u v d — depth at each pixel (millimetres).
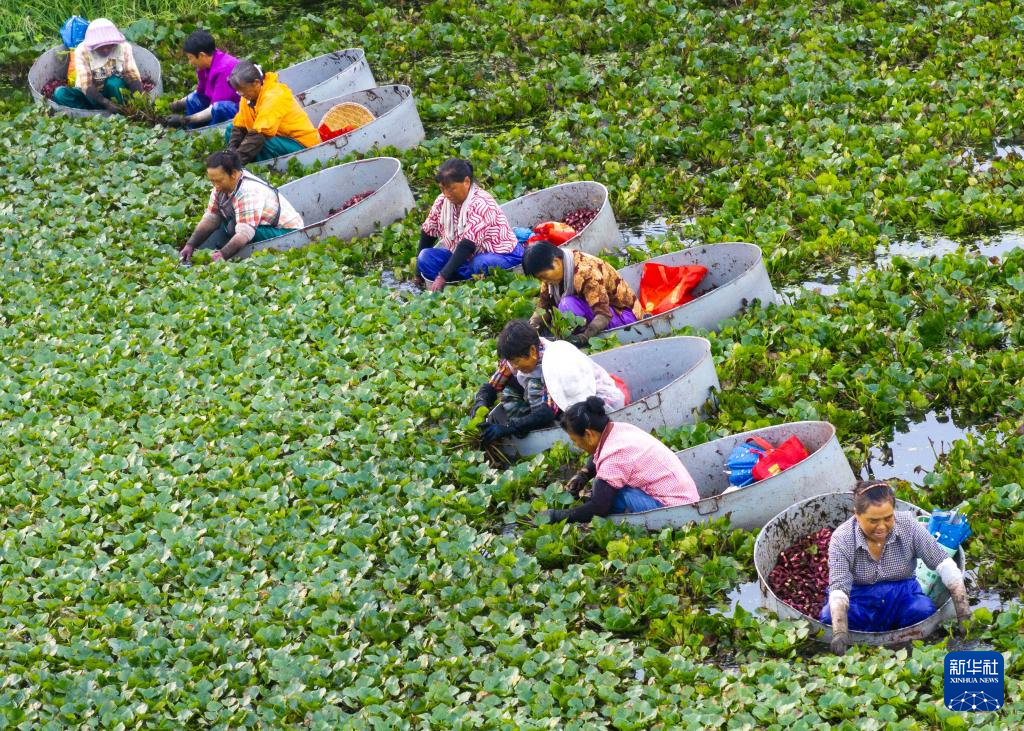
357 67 23953
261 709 10773
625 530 12695
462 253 17688
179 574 12617
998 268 16797
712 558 12383
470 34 26922
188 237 19953
